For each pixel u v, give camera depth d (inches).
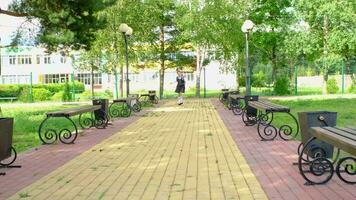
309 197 227.6
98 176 289.0
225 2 1317.7
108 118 619.8
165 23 1473.9
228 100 880.9
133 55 1305.4
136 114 787.4
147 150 388.8
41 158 362.0
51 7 677.9
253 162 323.3
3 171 312.3
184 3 1328.7
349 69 1456.7
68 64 2741.1
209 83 2407.7
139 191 248.4
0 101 1585.9
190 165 317.4
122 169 309.7
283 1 1407.5
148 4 1273.4
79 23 697.0
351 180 257.8
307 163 291.3
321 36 1325.0
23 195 243.8
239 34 1342.3
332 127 266.5
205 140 441.4
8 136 310.7
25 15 688.4
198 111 829.2
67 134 501.4
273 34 1407.5
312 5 1246.3
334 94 1333.7
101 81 2593.5
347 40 1236.5
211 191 244.5
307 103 913.5
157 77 2440.9
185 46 1540.4
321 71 1403.8
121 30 927.7
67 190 254.5
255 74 1780.3
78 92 2052.2
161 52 1482.5
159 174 290.5
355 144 203.0
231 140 436.8
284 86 1354.6
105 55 1280.8
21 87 1680.6
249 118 593.9
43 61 2770.7
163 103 1123.9
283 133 471.2
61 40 682.2
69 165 329.1
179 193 241.9
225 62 1429.6
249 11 1416.1
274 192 239.1
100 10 734.5
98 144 433.4
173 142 433.7
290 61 1566.2
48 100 1480.1
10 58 2770.7
